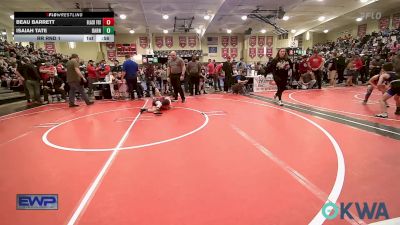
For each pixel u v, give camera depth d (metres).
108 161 4.03
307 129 5.63
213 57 31.59
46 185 3.28
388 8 19.05
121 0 15.70
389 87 6.70
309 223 2.38
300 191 2.94
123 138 5.28
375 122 6.16
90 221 2.49
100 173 3.59
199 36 30.84
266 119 6.71
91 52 29.64
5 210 2.73
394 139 4.78
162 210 2.64
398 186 3.00
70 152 4.53
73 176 3.52
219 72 15.13
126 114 7.98
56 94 12.27
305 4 18.59
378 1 17.22
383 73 7.17
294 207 2.63
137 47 30.39
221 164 3.78
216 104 9.48
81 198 2.93
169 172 3.55
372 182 3.11
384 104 6.67
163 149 4.52
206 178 3.33
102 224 2.44
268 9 18.70
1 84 13.36
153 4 16.86
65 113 8.62
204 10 19.14
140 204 2.77
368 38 21.12
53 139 5.44
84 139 5.34
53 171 3.72
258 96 11.73
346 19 22.58
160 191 3.03
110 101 11.37
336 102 9.38
